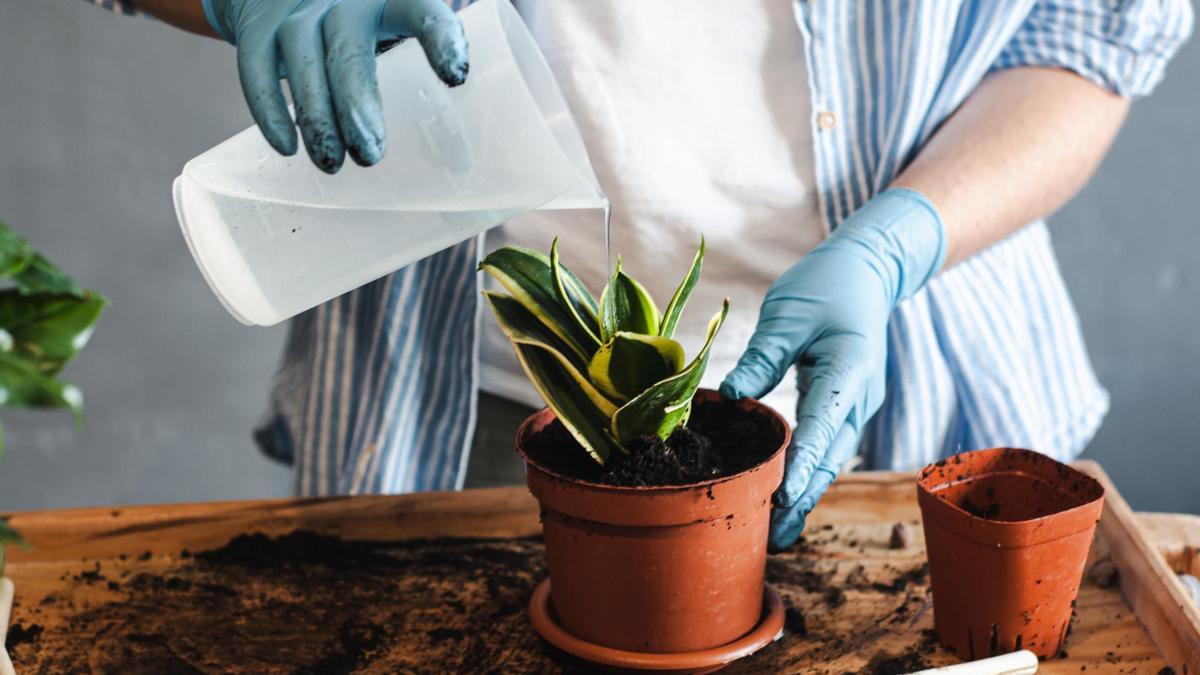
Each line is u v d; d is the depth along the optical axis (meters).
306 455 1.11
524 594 0.86
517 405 1.11
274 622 0.84
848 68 1.00
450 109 0.73
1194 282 1.89
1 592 0.84
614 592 0.76
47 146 2.00
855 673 0.78
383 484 1.06
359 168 0.74
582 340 0.77
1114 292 1.91
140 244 2.04
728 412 0.84
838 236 0.92
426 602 0.85
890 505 0.94
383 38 0.76
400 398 1.06
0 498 2.05
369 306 1.06
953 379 1.10
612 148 1.00
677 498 0.74
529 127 0.72
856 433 0.86
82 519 0.91
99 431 2.07
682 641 0.77
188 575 0.89
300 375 1.21
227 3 0.88
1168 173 1.84
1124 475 1.95
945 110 1.04
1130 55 1.03
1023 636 0.77
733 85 1.00
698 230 1.03
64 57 1.96
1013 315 1.10
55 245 2.04
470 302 1.02
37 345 0.67
